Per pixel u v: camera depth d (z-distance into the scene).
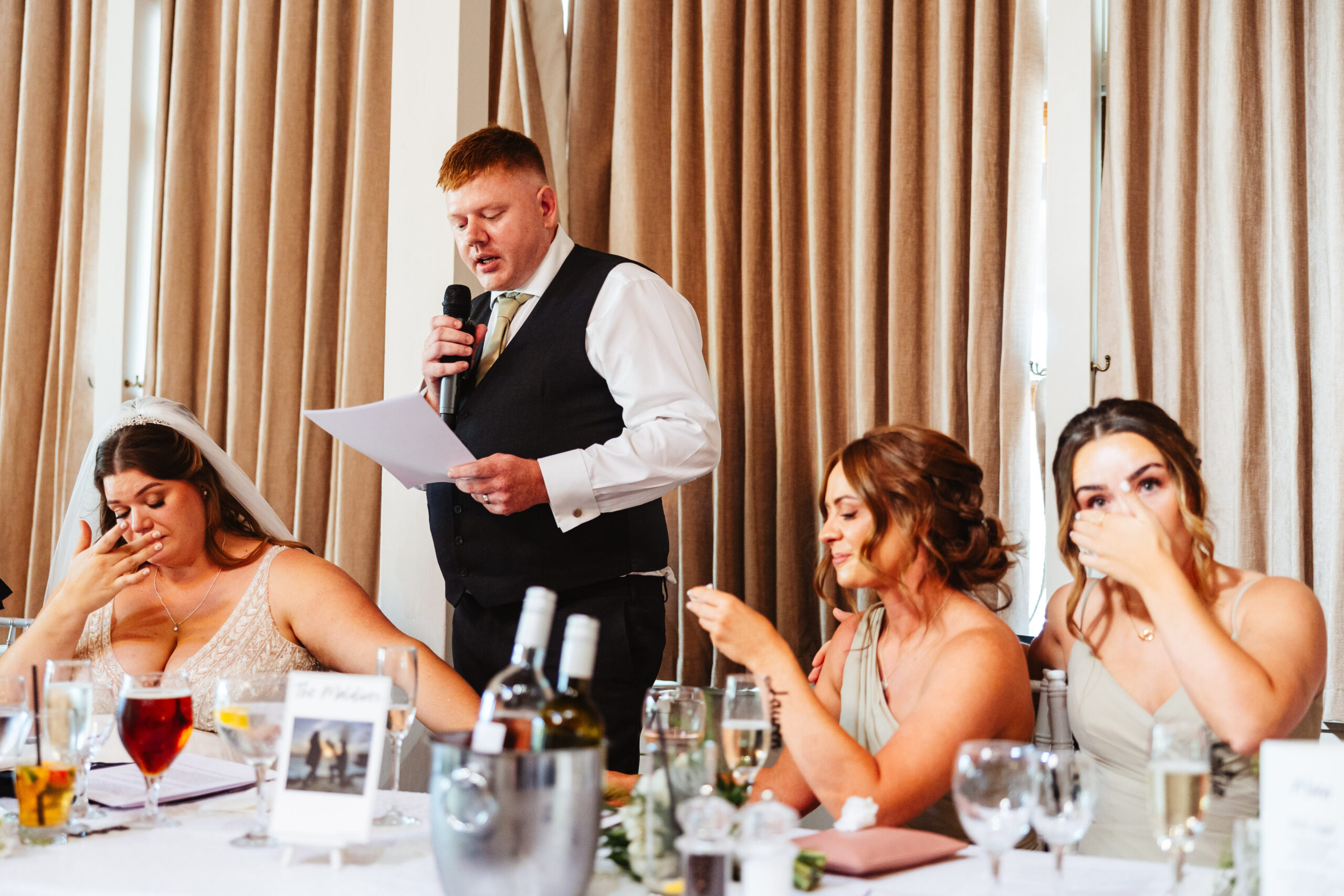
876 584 1.63
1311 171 2.60
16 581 3.64
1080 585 1.66
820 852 1.08
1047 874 1.08
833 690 1.81
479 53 3.31
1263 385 2.59
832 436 2.92
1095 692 1.62
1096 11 2.89
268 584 2.16
